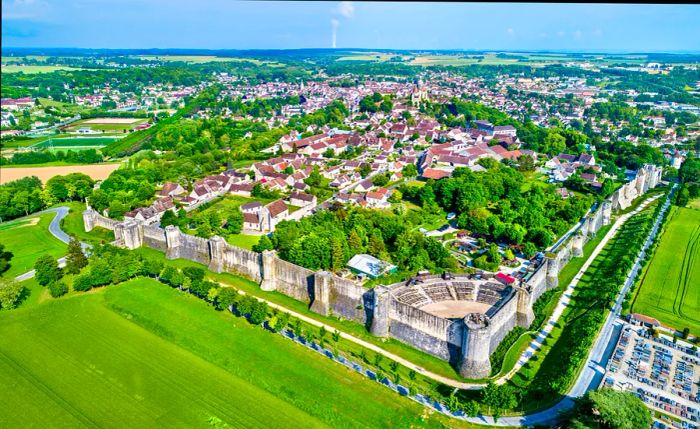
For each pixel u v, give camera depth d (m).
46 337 170.75
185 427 131.75
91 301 194.25
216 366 156.75
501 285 194.88
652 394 144.00
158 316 183.00
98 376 151.00
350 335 176.62
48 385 147.00
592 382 149.62
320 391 145.12
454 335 160.75
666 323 181.88
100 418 134.62
